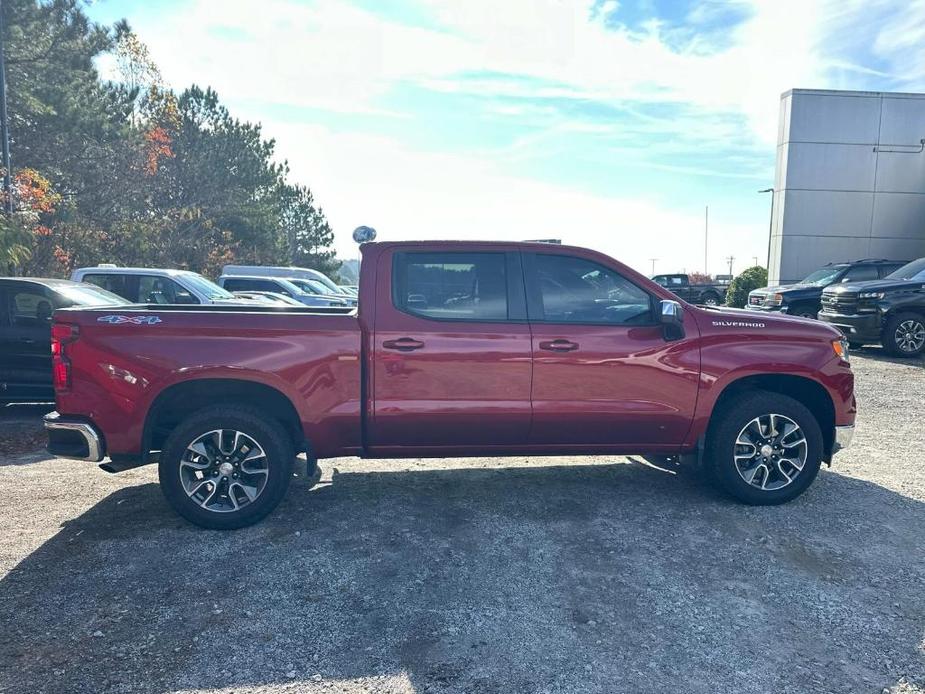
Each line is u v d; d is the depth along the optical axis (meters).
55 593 3.49
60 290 7.62
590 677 2.80
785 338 4.70
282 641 3.06
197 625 3.19
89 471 5.70
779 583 3.61
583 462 5.89
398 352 4.38
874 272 15.96
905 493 5.01
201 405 4.61
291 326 4.33
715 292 32.16
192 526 4.41
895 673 2.83
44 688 2.71
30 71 24.23
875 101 22.05
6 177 20.22
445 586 3.59
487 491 5.10
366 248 4.55
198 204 37.97
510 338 4.46
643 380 4.57
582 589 3.55
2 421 7.46
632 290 4.70
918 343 12.09
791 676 2.81
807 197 22.39
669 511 4.66
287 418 4.61
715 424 4.74
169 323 4.27
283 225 54.69
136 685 2.73
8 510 4.71
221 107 41.12
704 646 3.03
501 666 2.88
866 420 7.45
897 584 3.59
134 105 31.38
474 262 4.56
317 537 4.21
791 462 4.71
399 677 2.80
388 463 5.86
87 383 4.24
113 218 29.55
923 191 22.31
